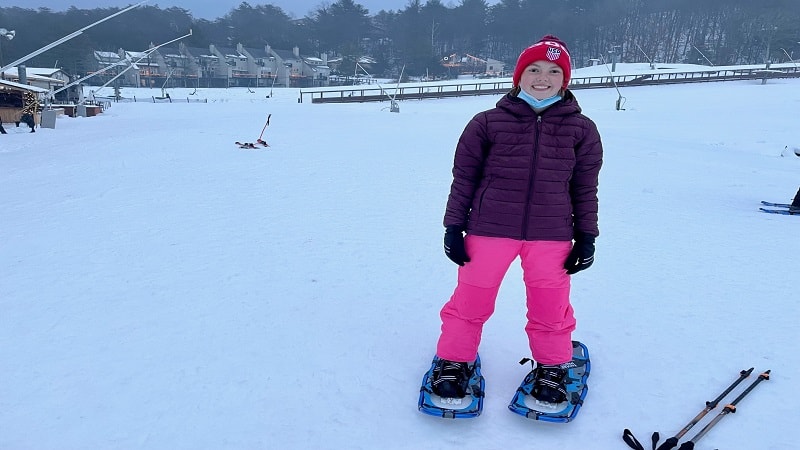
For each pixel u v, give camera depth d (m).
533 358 2.28
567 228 2.07
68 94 39.97
